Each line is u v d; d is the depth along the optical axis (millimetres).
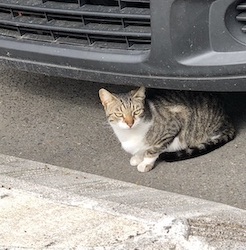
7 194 1973
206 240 1733
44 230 1821
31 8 2244
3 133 2604
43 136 2564
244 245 1728
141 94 2334
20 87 2898
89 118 2648
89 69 2236
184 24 2033
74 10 2180
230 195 2150
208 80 2082
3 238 1807
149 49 2117
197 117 2439
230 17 2012
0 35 2379
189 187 2213
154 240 1742
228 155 2361
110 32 2150
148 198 1958
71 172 2174
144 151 2383
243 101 2668
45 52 2279
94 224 1822
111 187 2062
